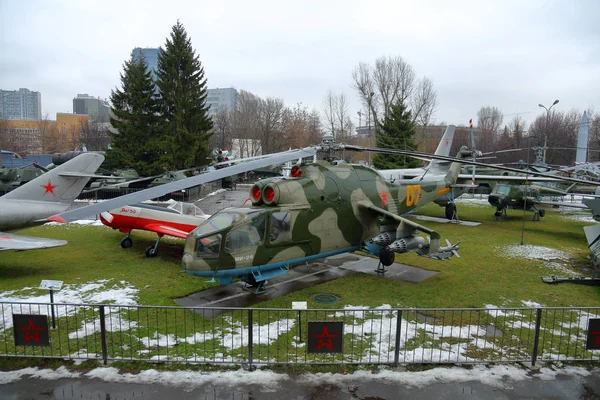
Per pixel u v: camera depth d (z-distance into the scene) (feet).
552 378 22.27
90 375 21.72
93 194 102.78
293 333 27.32
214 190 131.75
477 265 45.78
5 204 39.88
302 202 35.70
